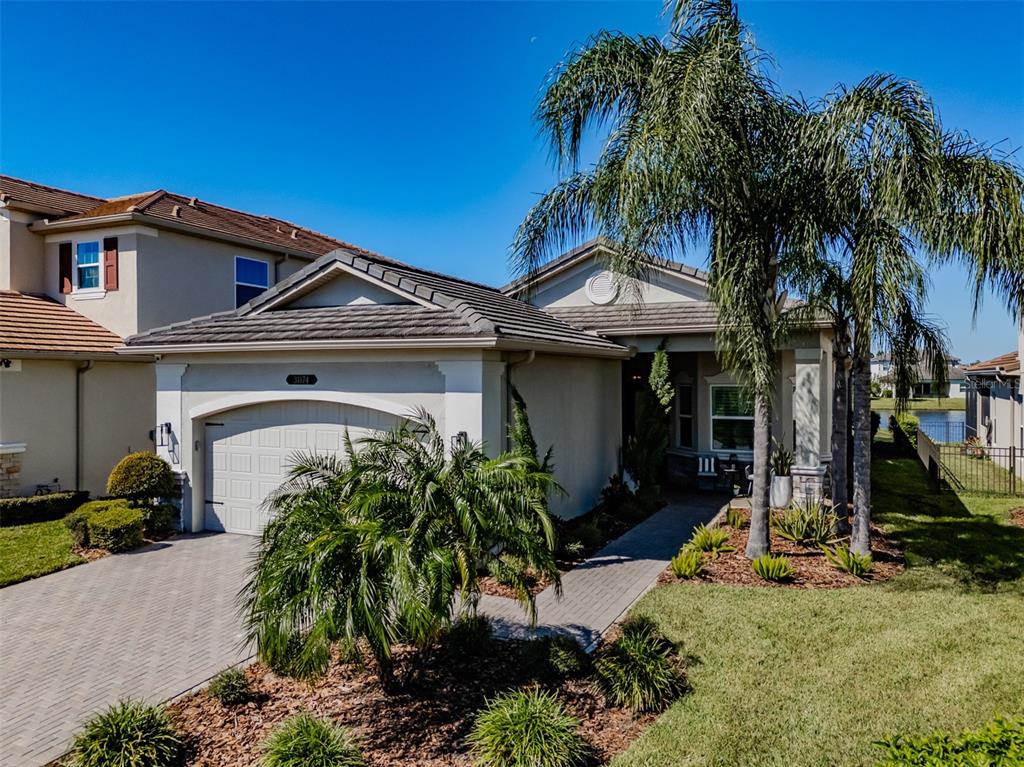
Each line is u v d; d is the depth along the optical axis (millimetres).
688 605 8164
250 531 12102
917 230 8375
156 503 12430
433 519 5328
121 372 16797
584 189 10359
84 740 4848
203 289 18719
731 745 5066
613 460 15891
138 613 8289
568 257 17672
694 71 8336
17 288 17391
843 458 11594
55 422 15266
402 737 5215
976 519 13094
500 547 5887
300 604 4898
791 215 9344
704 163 8531
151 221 16875
